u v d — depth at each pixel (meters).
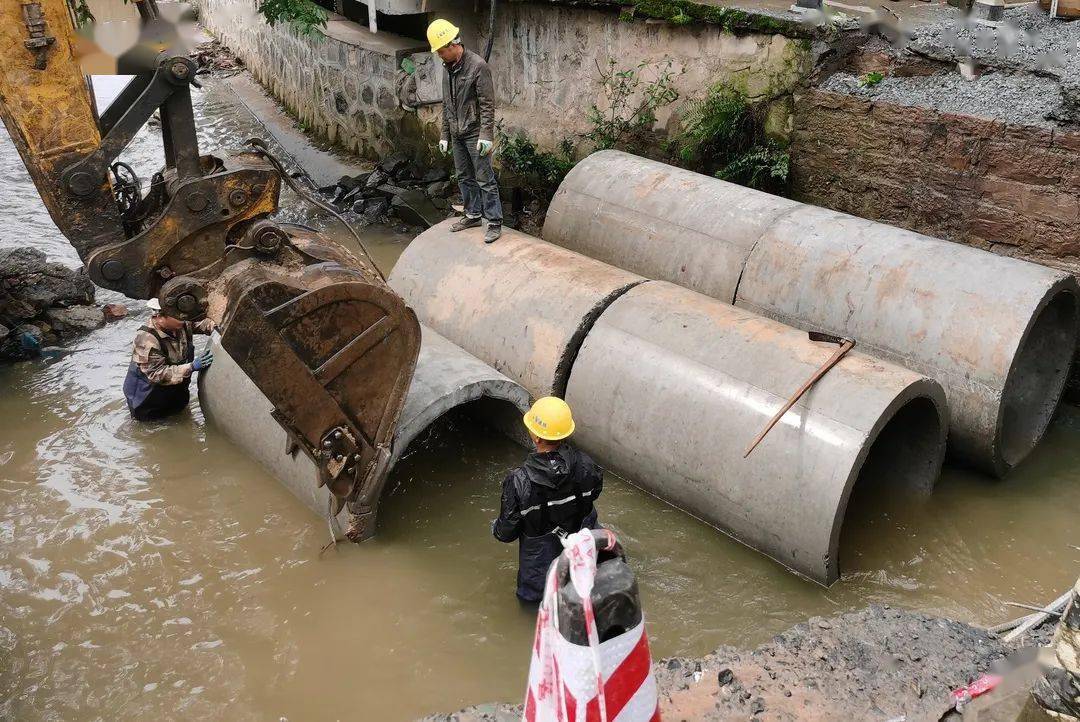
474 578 5.41
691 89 8.64
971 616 4.93
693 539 5.61
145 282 4.73
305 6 11.48
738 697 3.45
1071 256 6.42
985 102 6.77
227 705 4.55
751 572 5.32
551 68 10.04
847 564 5.34
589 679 2.52
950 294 5.75
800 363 5.43
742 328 5.84
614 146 9.38
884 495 5.90
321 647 4.91
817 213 6.66
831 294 6.18
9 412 6.91
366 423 5.28
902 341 5.85
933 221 7.12
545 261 7.02
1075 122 6.13
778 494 5.14
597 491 4.85
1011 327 5.50
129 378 6.66
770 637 4.85
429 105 11.26
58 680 4.70
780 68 7.82
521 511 4.72
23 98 4.28
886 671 3.58
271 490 6.13
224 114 14.73
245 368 4.77
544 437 4.66
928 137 6.93
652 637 4.87
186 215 4.60
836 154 7.62
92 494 6.07
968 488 5.94
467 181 7.56
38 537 5.67
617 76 9.21
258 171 4.71
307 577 5.39
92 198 4.53
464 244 7.53
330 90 12.91
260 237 4.75
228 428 6.48
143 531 5.74
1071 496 5.85
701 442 5.53
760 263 6.56
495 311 6.87
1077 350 6.48
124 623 5.06
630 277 6.71
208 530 5.76
